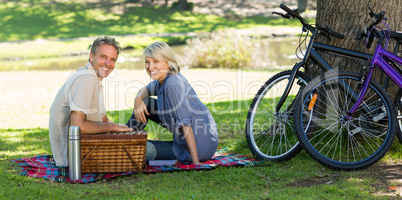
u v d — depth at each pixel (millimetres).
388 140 4184
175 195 3596
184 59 16203
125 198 3543
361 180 3953
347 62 4867
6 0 39750
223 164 4426
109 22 32625
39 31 28781
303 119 4594
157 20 33938
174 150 4570
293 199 3480
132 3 40406
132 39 23734
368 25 4785
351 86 4758
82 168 4078
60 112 4137
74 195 3584
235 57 14477
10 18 33094
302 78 4664
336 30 4941
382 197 3531
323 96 4934
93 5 39031
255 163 4457
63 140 4211
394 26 4793
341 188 3775
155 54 4312
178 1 39781
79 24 31609
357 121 4785
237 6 40969
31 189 3652
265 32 26562
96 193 3643
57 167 4309
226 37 15289
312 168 4344
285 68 13297
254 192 3709
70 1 40375
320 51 4875
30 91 9953
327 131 4895
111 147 4055
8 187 3748
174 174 4172
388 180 3957
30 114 7438
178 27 30844
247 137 4770
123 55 18719
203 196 3576
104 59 4105
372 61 4312
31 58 18922
